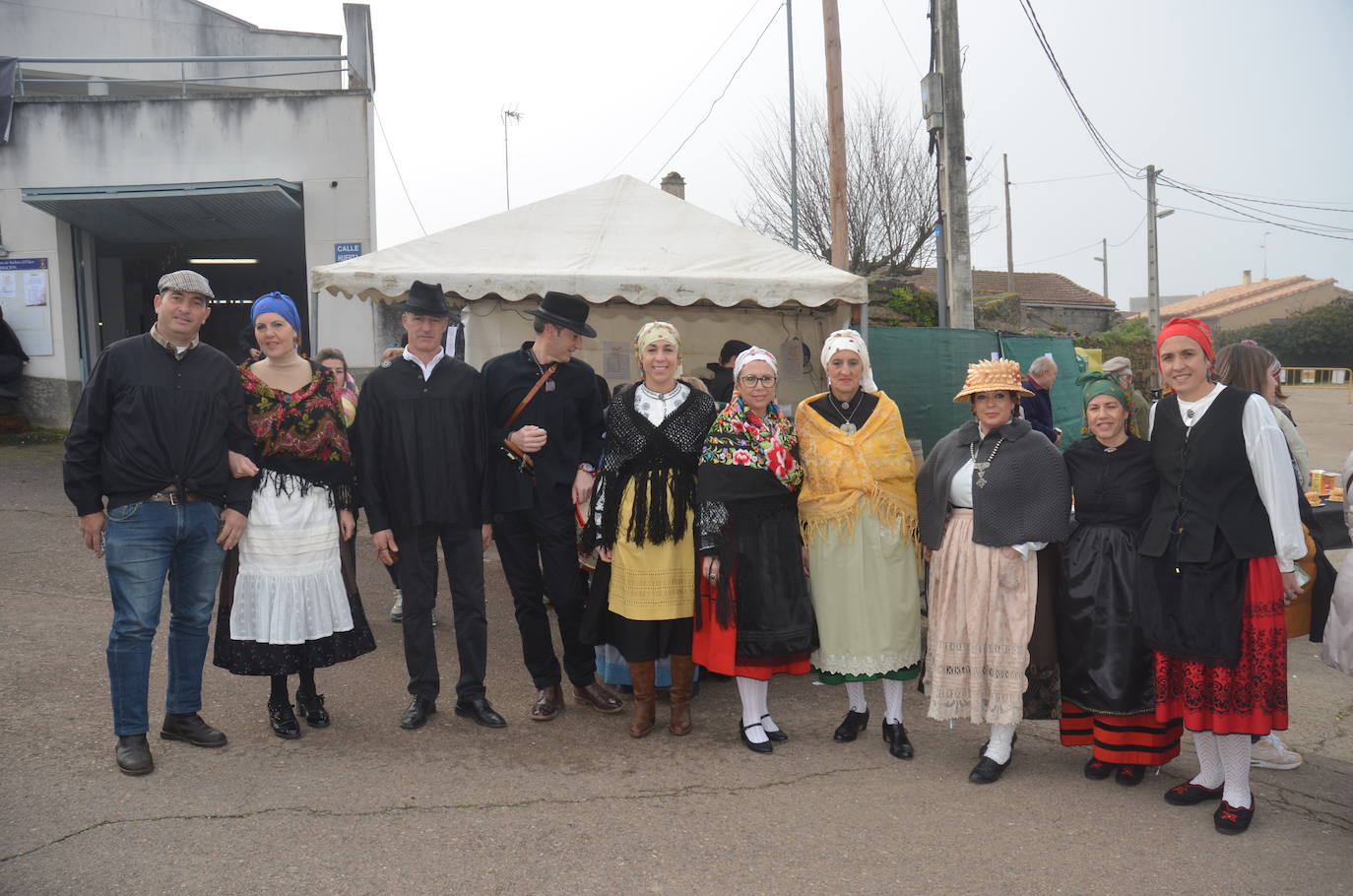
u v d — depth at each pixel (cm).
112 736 378
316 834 307
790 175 2058
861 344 400
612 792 349
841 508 390
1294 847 316
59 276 1224
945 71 944
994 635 367
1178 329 341
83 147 1191
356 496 409
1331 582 357
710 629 394
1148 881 290
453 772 362
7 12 1462
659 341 407
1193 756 404
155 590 354
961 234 946
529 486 416
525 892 276
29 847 290
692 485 403
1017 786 365
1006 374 370
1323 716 458
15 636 497
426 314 400
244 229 1327
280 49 1555
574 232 654
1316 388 3772
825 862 299
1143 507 358
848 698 429
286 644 376
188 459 354
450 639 548
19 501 844
